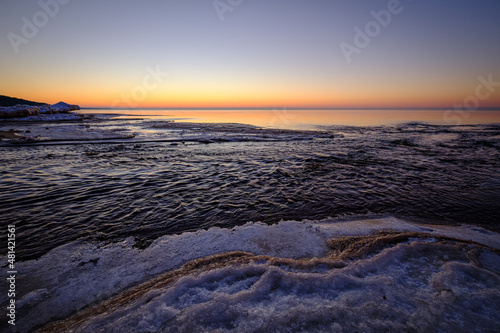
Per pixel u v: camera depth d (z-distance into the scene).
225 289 2.75
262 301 2.47
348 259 3.39
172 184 7.35
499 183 7.66
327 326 2.11
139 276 3.22
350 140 18.20
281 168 9.59
